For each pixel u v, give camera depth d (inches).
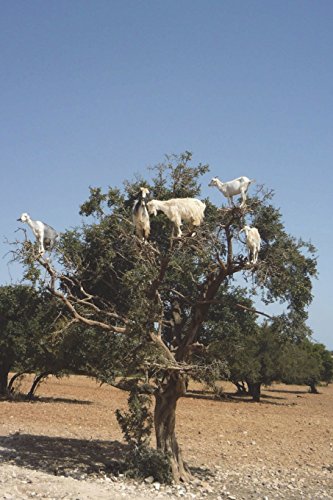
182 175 746.2
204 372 656.4
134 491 600.7
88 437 934.4
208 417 1328.7
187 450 895.7
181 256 714.8
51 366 1341.0
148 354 640.4
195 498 611.8
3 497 494.9
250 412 1539.1
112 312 703.1
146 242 644.1
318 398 2453.2
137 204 631.2
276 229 713.6
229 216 665.6
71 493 542.3
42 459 733.9
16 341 1311.5
